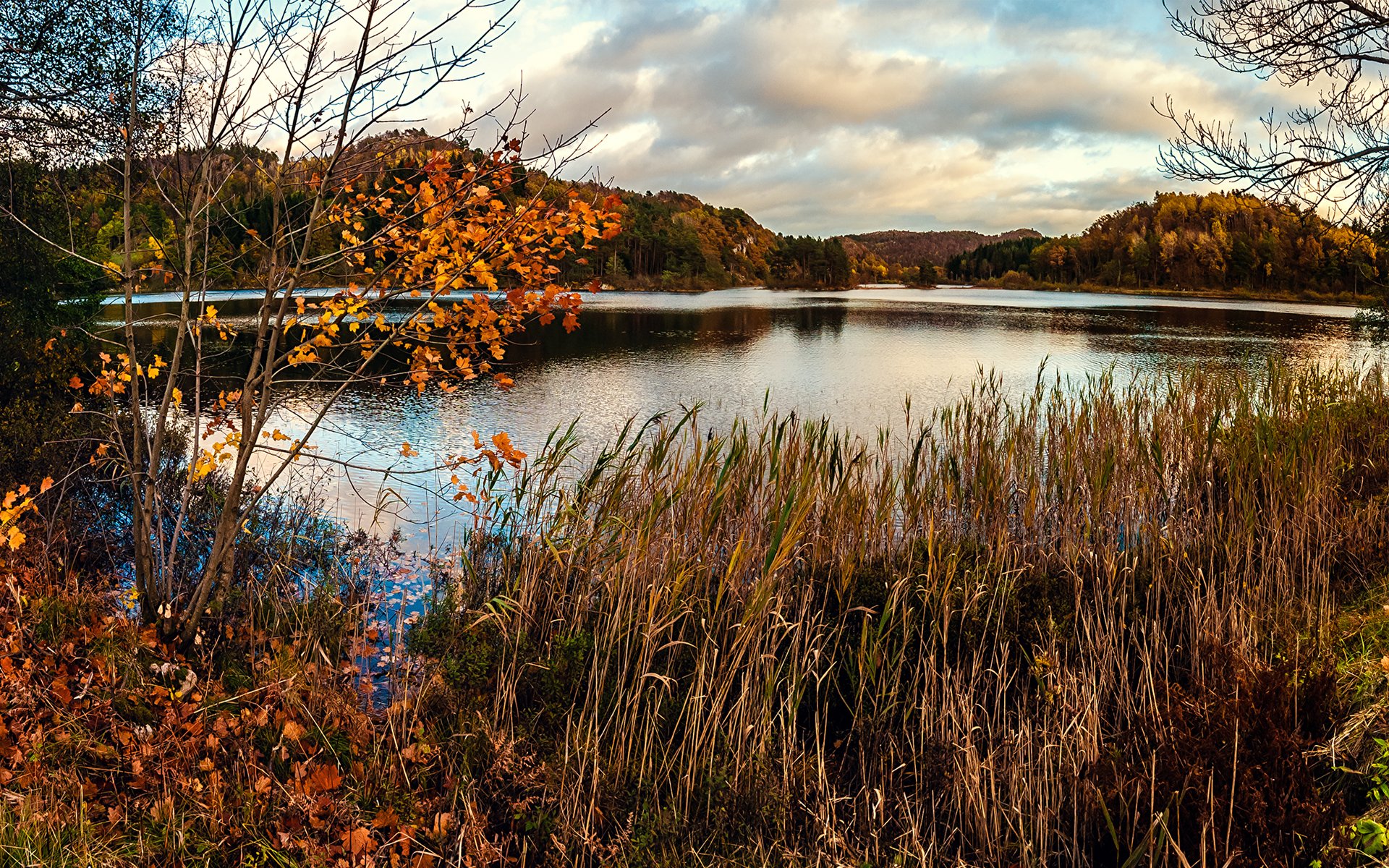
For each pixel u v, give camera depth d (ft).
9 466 20.70
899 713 14.92
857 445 33.40
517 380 57.98
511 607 15.85
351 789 11.50
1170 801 10.61
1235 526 19.49
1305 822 9.84
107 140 20.75
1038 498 21.50
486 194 13.30
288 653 14.89
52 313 34.22
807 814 12.24
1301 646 14.17
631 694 13.83
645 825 11.56
